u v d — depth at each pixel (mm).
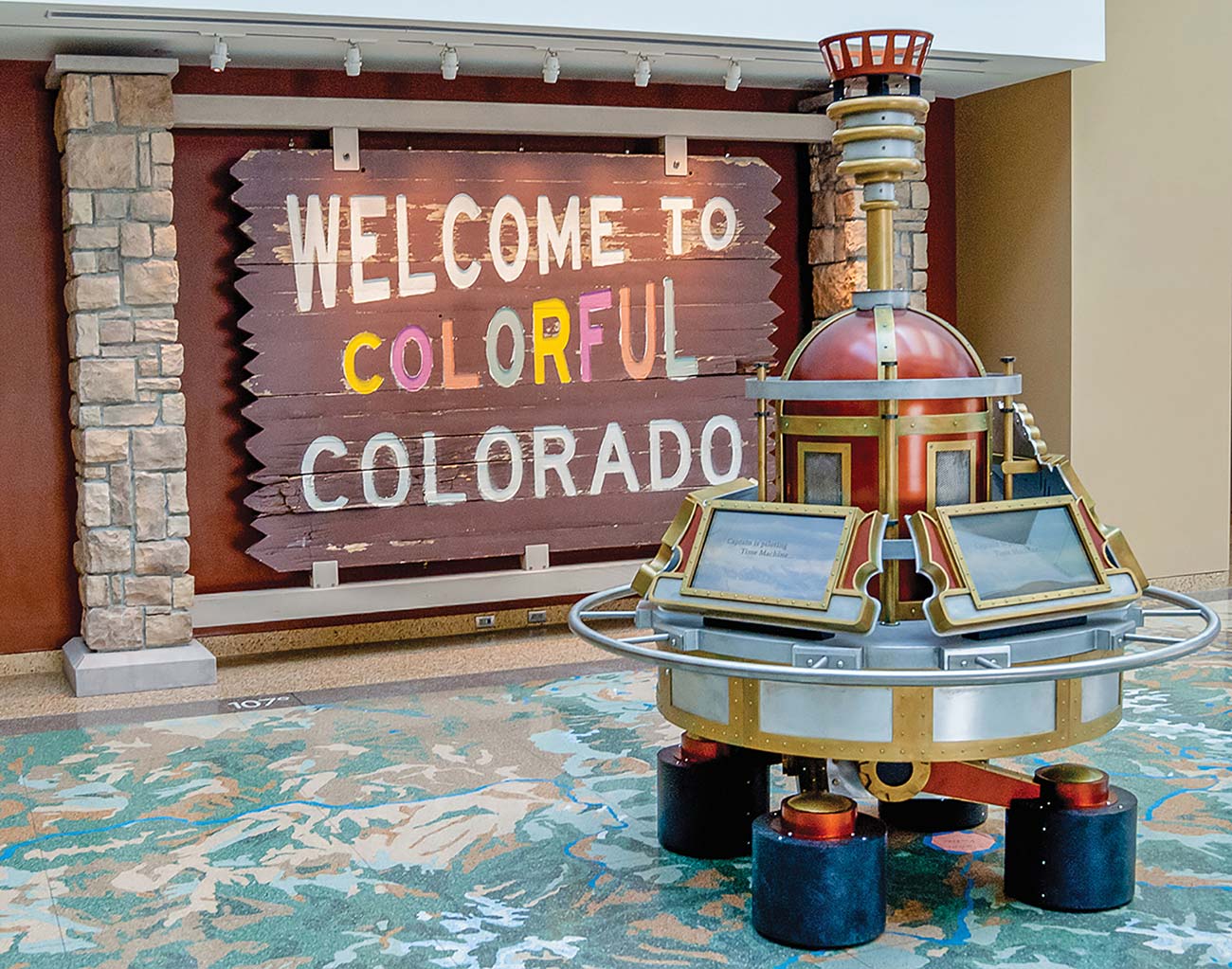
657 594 3791
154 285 6504
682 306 7859
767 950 3461
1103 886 3635
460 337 7410
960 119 8891
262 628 7367
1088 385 8219
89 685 6402
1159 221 8383
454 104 7332
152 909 3816
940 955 3396
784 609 3504
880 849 3486
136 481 6551
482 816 4559
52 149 6816
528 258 7516
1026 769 4930
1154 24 8273
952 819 4352
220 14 5922
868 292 3842
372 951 3510
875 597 3693
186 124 6844
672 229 7816
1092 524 3758
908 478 3637
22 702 6293
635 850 4219
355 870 4082
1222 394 8633
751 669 3346
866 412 3639
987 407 3814
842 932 3434
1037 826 3670
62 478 6965
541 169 7512
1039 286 8367
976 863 4055
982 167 8734
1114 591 3641
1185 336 8500
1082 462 8234
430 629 7715
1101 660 3289
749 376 8078
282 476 7145
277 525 7160
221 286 7160
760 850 3527
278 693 6352
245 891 3934
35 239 6820
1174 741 5242
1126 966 3314
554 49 6883
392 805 4680
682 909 3734
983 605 3408
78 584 6996
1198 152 8461
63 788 4957
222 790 4891
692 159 7852
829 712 3480
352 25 6219
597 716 5812
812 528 3588
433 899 3852
